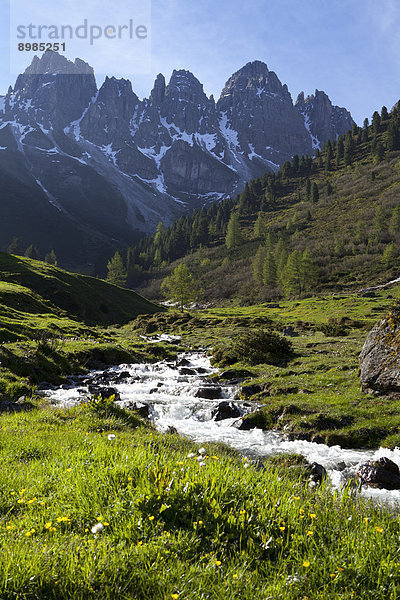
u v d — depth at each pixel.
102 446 7.46
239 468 6.65
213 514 4.73
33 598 3.41
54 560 3.83
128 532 4.35
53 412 13.12
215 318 73.69
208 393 20.64
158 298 168.88
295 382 21.02
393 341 17.42
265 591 3.58
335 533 4.55
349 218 189.25
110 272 183.75
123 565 3.75
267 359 29.27
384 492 8.57
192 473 5.50
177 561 3.89
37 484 5.90
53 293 72.19
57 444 8.68
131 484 5.25
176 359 37.38
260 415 16.44
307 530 4.52
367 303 79.25
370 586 3.74
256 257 153.00
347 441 13.41
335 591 3.66
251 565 4.03
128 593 3.49
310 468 9.75
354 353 28.75
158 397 20.59
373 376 17.61
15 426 10.57
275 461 10.98
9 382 18.33
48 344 27.97
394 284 107.06
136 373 28.44
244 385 21.62
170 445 10.77
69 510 4.90
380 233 155.62
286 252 154.62
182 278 111.81
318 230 186.75
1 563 3.65
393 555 4.11
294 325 58.53
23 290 59.12
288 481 6.78
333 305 84.25
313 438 13.71
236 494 5.22
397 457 11.88
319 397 17.89
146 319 73.50
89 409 13.54
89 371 28.11
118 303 86.00
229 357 31.41
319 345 35.62
